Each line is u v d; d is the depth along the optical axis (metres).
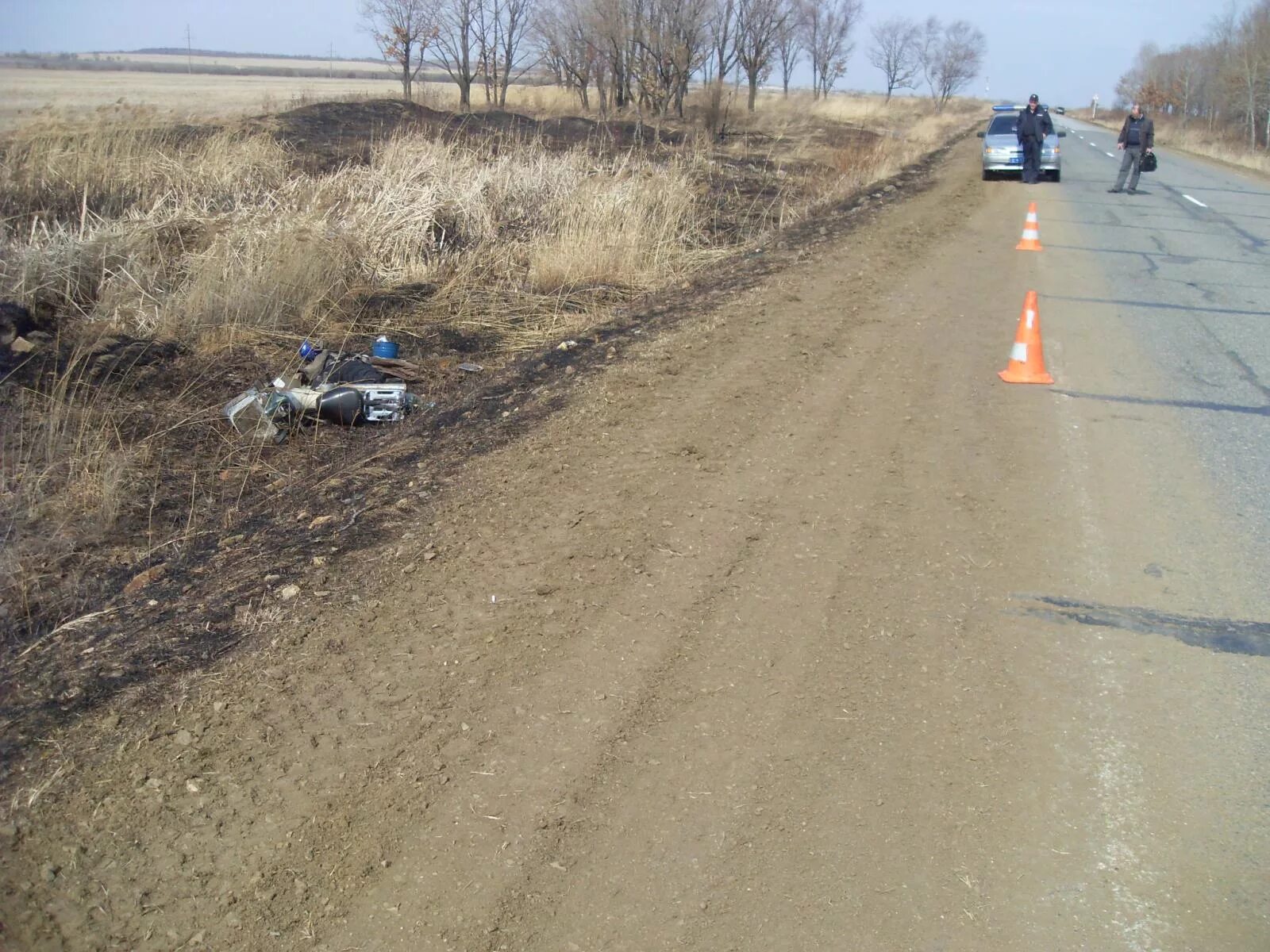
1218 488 5.98
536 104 36.81
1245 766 3.58
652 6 34.41
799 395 7.48
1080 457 6.41
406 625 4.37
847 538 5.22
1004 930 2.91
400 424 7.52
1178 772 3.56
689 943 2.86
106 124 15.41
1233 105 54.47
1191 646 4.32
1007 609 4.58
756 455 6.31
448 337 9.77
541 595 4.62
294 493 6.12
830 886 3.05
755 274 12.23
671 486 5.83
